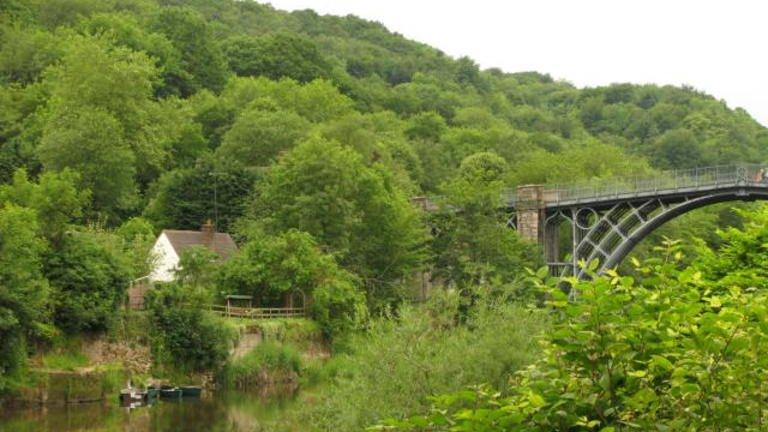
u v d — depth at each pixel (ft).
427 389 68.18
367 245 223.51
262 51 497.46
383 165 281.95
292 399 152.35
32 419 130.31
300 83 488.85
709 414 30.30
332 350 194.49
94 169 233.76
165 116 301.43
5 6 393.70
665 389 31.01
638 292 31.24
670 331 30.09
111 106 261.24
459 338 73.26
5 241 138.82
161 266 215.10
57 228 162.20
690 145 459.32
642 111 583.17
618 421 30.17
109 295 162.30
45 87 306.96
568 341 30.86
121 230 219.20
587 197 208.23
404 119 495.82
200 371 170.30
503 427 30.30
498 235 196.54
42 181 168.76
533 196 216.54
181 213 256.52
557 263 202.39
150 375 162.50
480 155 353.92
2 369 136.15
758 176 188.44
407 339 71.10
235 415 136.56
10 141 253.44
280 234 214.48
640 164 318.24
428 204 254.88
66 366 151.64
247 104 371.56
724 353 30.07
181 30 435.12
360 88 518.37
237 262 204.13
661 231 269.44
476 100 612.29
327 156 225.15
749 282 36.37
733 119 542.98
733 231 74.64
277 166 240.73
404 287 217.97
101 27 368.89
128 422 130.00
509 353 67.92
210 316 173.78
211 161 274.98
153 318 169.17
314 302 198.59
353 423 70.08
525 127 583.99
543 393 30.63
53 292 154.40
